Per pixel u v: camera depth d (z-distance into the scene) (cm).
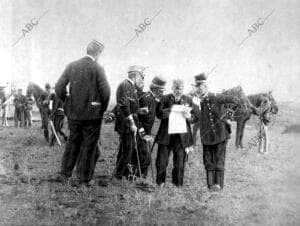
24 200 414
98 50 471
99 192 447
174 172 503
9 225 374
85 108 458
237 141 618
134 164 521
